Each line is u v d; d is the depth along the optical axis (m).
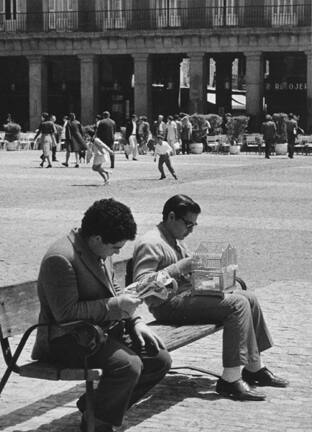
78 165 40.75
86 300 7.18
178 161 46.91
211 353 9.86
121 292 7.76
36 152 56.44
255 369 8.64
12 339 10.40
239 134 58.59
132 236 7.18
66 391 8.56
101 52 68.00
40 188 29.52
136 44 66.81
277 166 42.81
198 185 31.02
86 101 68.94
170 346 7.65
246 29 63.66
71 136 40.75
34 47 69.56
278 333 10.70
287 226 20.44
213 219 21.47
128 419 7.70
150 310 8.56
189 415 7.81
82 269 7.14
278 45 63.41
